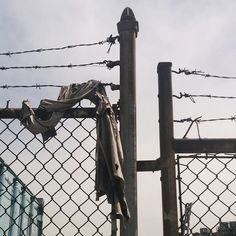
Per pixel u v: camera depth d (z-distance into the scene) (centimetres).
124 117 184
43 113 186
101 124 178
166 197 175
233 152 182
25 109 183
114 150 173
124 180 174
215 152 182
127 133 181
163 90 189
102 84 189
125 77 188
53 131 184
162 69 192
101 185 172
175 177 178
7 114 185
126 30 194
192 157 182
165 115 186
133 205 174
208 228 174
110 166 172
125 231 171
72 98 184
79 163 181
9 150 183
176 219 173
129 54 191
